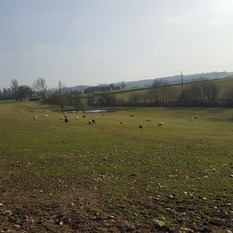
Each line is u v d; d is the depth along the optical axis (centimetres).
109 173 1747
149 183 1533
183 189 1418
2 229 983
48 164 1973
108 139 3216
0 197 1312
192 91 11506
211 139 3391
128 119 6469
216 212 1125
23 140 3059
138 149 2614
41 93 17625
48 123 5041
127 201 1250
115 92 15438
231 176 1670
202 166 1950
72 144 2834
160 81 17400
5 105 13062
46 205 1202
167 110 10194
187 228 996
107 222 1041
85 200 1266
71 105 12475
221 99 10931
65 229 991
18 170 1809
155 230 986
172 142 3086
